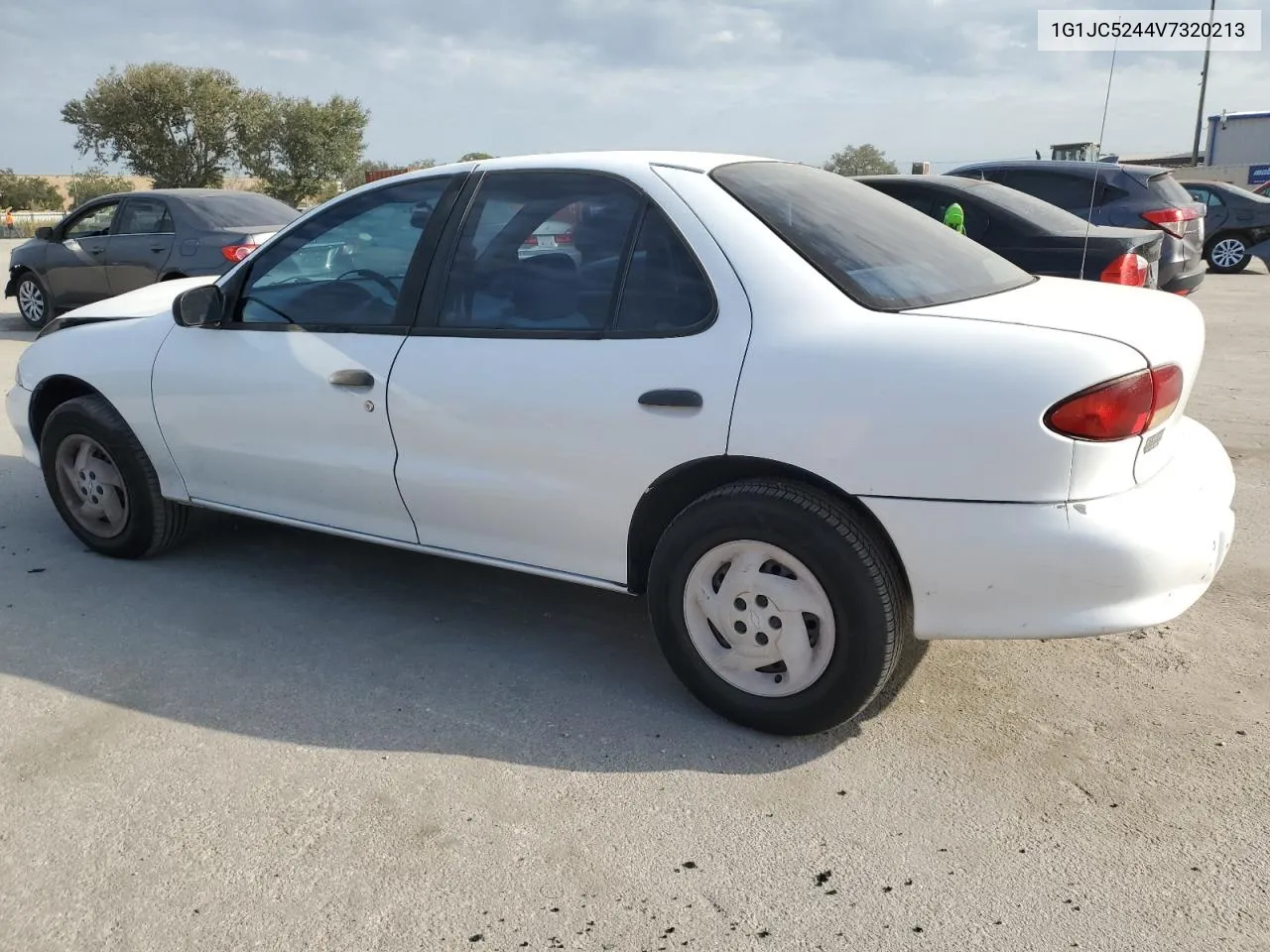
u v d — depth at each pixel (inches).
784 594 113.6
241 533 190.5
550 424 123.0
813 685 114.3
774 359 109.8
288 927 90.8
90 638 147.3
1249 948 86.1
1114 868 96.3
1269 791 107.0
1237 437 244.5
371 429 138.3
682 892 94.6
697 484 119.4
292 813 106.7
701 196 120.9
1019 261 278.2
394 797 109.2
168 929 90.9
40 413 181.3
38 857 100.5
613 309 121.6
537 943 88.6
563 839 102.1
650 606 123.6
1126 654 137.9
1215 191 645.3
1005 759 114.3
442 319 134.0
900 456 104.3
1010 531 101.9
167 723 124.3
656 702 128.6
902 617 111.7
